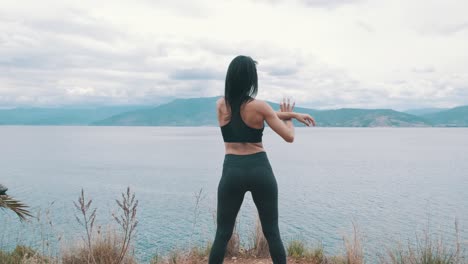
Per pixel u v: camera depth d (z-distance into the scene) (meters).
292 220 43.81
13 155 171.75
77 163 130.12
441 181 83.19
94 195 63.66
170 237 32.72
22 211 5.52
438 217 45.94
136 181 83.56
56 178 88.69
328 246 27.08
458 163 125.56
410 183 80.06
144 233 35.19
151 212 49.03
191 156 162.62
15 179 87.06
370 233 33.22
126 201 3.75
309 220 43.75
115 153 181.25
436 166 116.88
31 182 82.00
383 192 67.81
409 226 39.44
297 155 164.38
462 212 49.53
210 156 161.88
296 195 64.12
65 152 190.75
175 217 45.09
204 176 92.69
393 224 40.88
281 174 94.62
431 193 66.81
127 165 122.62
